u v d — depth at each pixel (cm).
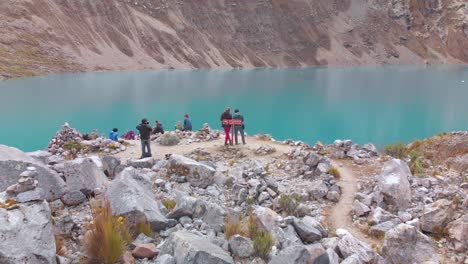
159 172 1548
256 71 14025
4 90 6881
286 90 7656
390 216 1266
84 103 5609
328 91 7544
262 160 1967
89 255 789
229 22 18562
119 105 5562
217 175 1518
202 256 770
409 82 9456
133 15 15225
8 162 973
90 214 1004
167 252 832
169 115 4981
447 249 1091
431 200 1398
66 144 2166
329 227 1212
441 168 1955
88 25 13712
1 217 705
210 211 1066
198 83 8850
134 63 13288
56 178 1051
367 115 5144
